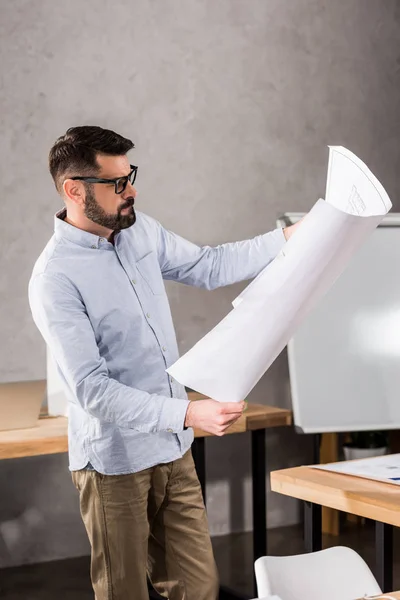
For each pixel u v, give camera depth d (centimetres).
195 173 427
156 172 417
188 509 221
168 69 416
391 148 482
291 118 451
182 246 230
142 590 214
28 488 392
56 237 211
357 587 178
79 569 384
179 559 221
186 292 428
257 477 372
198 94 425
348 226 159
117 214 206
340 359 391
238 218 439
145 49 410
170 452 215
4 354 385
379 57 476
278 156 448
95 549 216
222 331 171
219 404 183
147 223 226
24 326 388
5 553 388
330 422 385
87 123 399
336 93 464
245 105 438
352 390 390
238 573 376
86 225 210
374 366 393
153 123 414
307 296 168
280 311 166
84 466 213
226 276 229
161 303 221
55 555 398
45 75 388
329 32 460
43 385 383
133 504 211
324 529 430
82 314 204
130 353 211
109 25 401
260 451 372
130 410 192
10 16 380
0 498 386
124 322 210
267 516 454
